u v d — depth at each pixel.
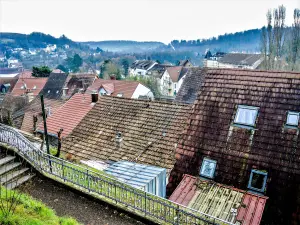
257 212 10.84
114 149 17.64
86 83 46.66
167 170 14.97
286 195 11.84
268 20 49.91
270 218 11.67
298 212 11.45
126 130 18.83
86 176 11.01
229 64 90.75
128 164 14.12
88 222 9.35
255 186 12.46
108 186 10.37
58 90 47.09
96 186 10.82
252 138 13.48
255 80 14.82
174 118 18.44
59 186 11.12
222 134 14.23
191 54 196.25
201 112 15.26
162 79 87.50
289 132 12.90
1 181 10.45
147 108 20.02
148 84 69.50
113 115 20.58
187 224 9.28
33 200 9.62
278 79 14.33
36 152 11.62
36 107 41.25
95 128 20.05
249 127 13.80
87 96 25.50
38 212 8.76
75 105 24.62
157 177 12.53
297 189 11.77
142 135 18.02
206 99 15.48
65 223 8.58
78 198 10.55
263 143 13.16
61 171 11.38
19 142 11.95
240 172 12.98
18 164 11.57
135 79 71.62
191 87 35.56
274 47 50.09
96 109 21.91
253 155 13.09
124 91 42.91
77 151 18.47
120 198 10.40
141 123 18.97
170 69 86.69
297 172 12.02
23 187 10.72
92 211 9.92
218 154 13.83
